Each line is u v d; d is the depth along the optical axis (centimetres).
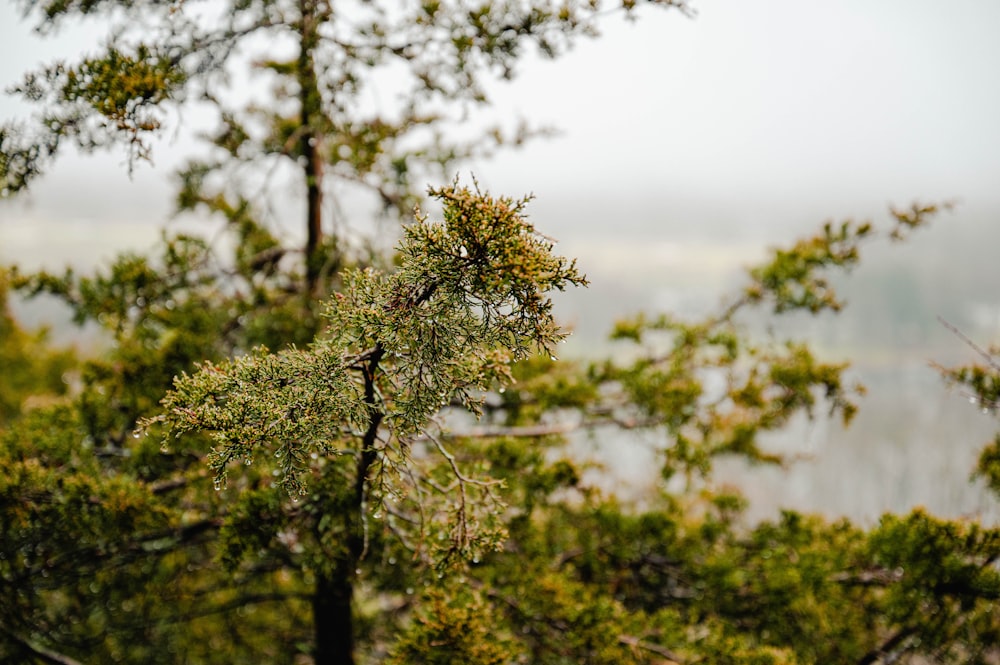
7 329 938
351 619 461
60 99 278
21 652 405
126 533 385
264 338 454
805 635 498
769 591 503
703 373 569
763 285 542
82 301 458
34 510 370
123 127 267
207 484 406
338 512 334
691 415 518
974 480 451
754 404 512
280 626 659
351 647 462
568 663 405
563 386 541
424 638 320
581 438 557
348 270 225
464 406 246
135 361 450
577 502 545
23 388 930
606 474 537
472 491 306
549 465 473
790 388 511
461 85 395
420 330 206
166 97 302
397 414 220
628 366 562
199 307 475
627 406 564
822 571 479
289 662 632
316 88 427
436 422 278
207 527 416
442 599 341
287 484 211
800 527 539
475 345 206
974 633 405
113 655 518
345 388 216
